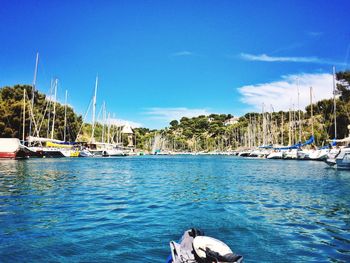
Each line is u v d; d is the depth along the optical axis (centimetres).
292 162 7675
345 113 8725
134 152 15500
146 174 4131
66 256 933
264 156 10856
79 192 2264
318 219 1468
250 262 916
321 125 11194
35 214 1500
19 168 4350
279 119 14500
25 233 1166
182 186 2780
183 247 752
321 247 1049
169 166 6225
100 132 14188
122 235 1162
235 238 1155
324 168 5284
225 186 2788
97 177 3472
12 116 8244
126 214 1544
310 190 2506
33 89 8050
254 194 2288
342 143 6291
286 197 2142
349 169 4531
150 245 1048
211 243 663
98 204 1802
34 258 912
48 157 8094
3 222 1337
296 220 1444
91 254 953
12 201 1847
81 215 1496
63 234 1162
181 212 1612
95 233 1183
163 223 1362
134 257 931
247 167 5806
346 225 1352
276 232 1233
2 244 1034
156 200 1992
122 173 4184
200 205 1823
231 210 1677
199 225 1333
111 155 10881
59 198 1980
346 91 8588
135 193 2297
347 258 945
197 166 6234
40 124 8700
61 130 10481
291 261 922
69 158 8412
